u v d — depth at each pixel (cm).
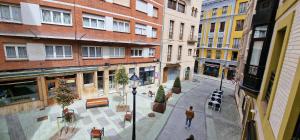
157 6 1844
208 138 919
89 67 1338
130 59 1686
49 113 1076
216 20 2995
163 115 1177
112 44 1480
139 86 1905
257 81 662
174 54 2239
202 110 1338
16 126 905
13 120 963
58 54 1166
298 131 275
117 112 1164
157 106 1212
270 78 555
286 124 278
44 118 1009
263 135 433
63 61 1187
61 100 839
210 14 3081
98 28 1312
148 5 1719
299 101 265
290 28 407
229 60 2880
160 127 1003
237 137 938
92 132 795
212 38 3105
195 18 2423
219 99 1484
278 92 404
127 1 1502
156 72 2062
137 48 1750
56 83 1196
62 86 864
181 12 2189
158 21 1905
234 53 2819
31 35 998
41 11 1034
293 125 273
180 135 938
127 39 1559
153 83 2095
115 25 1454
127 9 1497
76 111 1145
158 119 1109
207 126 1061
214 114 1272
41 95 1128
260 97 604
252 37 704
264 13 640
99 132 802
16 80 1015
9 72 957
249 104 880
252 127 609
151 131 952
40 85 1109
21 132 854
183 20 2220
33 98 1107
